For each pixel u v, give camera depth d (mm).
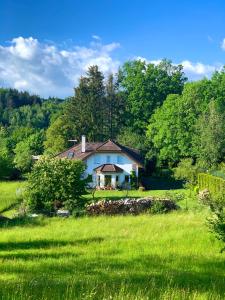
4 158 87500
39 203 41406
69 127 101812
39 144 110625
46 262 16625
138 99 101812
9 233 26297
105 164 77438
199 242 20344
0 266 15750
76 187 41781
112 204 38312
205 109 82125
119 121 104750
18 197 50375
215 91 85875
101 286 11281
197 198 50719
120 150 77062
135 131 102938
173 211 38531
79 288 11070
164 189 73812
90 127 101062
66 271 14750
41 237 24016
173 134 84625
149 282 11992
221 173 62531
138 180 77562
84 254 18547
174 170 79000
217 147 75375
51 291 10516
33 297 9719
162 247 19688
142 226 26969
